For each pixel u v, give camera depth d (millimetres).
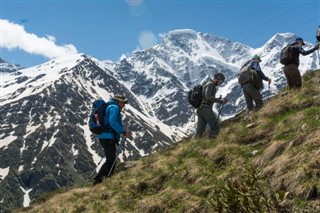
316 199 7242
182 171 11773
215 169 10977
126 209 11172
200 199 9109
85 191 15539
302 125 10852
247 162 10570
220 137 13914
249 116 15844
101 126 15039
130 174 14992
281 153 9758
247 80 18109
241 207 5172
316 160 8094
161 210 9977
